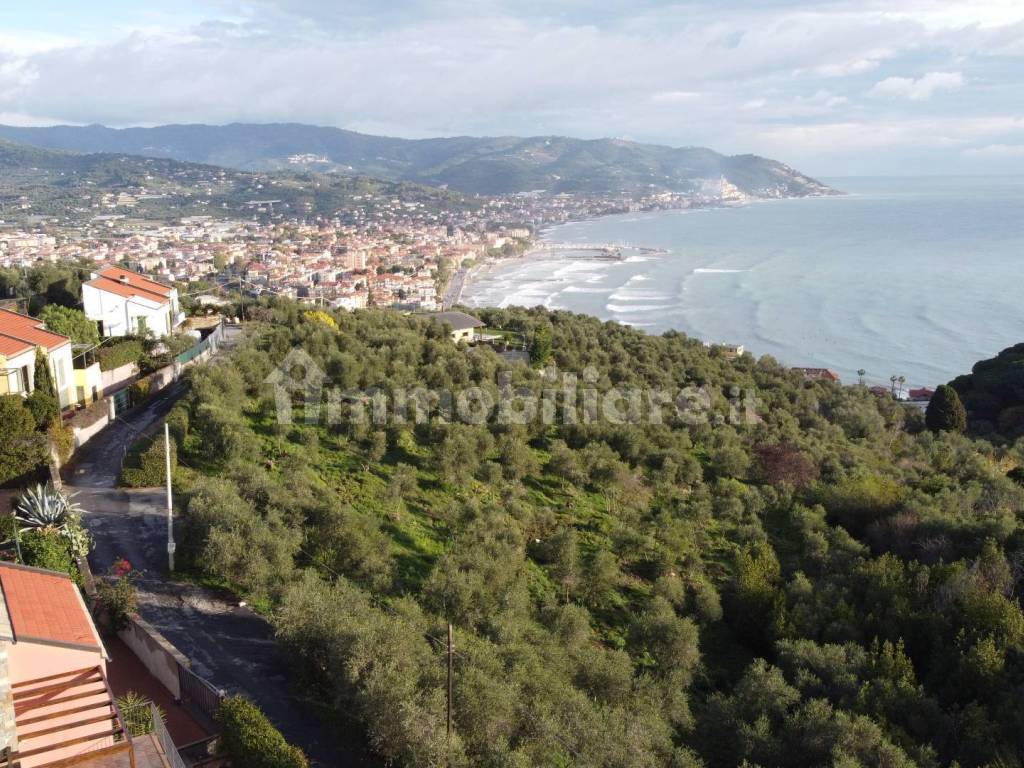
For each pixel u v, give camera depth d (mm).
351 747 20062
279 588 25922
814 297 197375
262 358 50906
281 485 34531
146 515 32281
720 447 53469
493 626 27234
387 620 23562
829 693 26734
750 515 45000
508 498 40156
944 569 34344
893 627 31047
